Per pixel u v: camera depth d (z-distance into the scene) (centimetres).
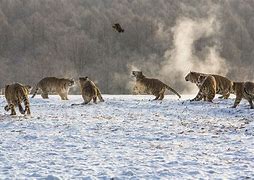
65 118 1992
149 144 1354
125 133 1565
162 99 3142
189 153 1205
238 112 2245
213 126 1747
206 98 2844
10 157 1151
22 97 2091
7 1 14825
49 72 11400
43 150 1250
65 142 1382
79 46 12544
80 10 15050
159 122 1869
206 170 1012
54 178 938
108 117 2053
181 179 938
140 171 999
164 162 1091
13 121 1852
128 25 13800
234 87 2445
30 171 1005
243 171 1003
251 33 14800
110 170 1010
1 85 10500
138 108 2495
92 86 2783
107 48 12950
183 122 1872
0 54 12400
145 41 13438
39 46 12794
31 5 14800
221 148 1281
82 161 1105
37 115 2119
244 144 1343
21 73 11212
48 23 13950
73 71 11631
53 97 3544
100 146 1316
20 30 13225
